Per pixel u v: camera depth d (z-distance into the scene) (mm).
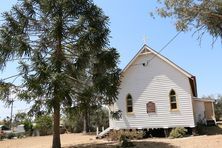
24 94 17938
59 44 20062
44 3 19984
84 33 19734
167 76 27922
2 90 18891
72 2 20031
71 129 48781
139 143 21469
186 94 26859
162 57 28188
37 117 18797
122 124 29047
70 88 18344
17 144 31094
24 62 18844
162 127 27359
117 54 20625
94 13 20625
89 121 43625
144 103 28531
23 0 20391
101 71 20625
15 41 18906
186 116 26562
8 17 19812
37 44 20156
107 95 20047
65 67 19906
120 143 21500
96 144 22391
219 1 16312
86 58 19891
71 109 19578
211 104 33750
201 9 16844
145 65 29047
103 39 20000
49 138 38031
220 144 18312
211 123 32281
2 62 19312
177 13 17422
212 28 17469
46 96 17641
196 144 19172
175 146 19359
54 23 19250
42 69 17656
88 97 19531
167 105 27531
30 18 20359
